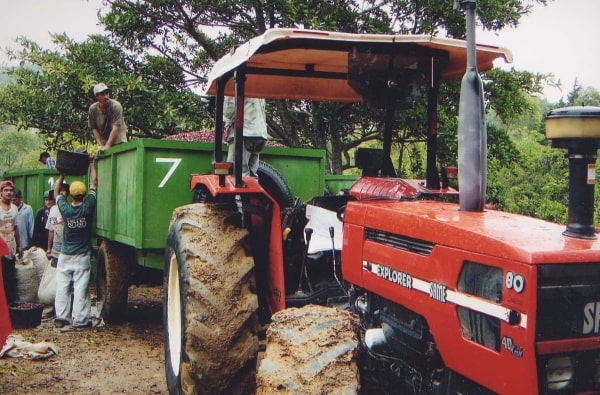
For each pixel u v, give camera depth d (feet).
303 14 31.42
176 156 20.65
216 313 12.41
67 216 24.38
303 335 10.32
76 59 33.81
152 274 25.57
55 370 18.89
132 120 32.76
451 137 30.60
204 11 34.22
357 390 9.65
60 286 24.63
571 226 8.57
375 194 12.82
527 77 34.01
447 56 13.35
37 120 34.91
